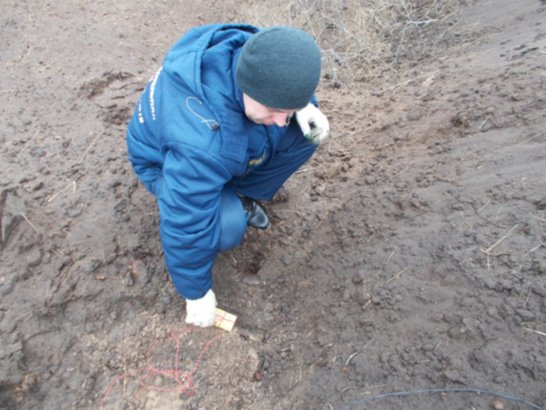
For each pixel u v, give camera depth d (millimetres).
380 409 1552
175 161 1466
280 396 1790
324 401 1680
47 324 1871
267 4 4422
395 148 2512
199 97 1458
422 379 1554
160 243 2158
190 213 1492
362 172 2486
